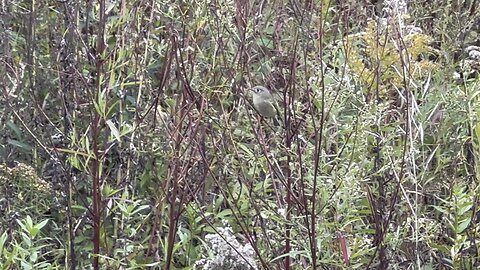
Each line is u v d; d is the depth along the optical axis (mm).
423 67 3701
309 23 3381
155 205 3592
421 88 3711
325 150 3355
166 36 3969
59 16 3885
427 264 3475
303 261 3494
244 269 3057
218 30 3705
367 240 3256
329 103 3311
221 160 3600
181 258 3734
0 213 3502
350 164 3201
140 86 3627
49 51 3959
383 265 3340
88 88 3479
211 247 3441
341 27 4047
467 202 3320
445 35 4219
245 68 3801
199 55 3838
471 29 4453
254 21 3855
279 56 3801
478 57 3539
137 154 3688
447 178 3680
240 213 3400
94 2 3680
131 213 3486
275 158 3480
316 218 3281
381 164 3488
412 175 3381
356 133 3236
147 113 3611
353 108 3500
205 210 3717
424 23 4352
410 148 3439
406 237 3398
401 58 3389
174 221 3461
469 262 3438
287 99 3598
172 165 3551
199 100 3693
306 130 3570
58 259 3746
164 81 3600
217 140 3850
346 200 3213
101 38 3430
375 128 3521
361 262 3393
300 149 3293
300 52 3648
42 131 3803
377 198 3500
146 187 3844
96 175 3465
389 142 3514
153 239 3719
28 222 3264
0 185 3479
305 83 3389
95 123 3438
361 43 4023
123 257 3537
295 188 3604
